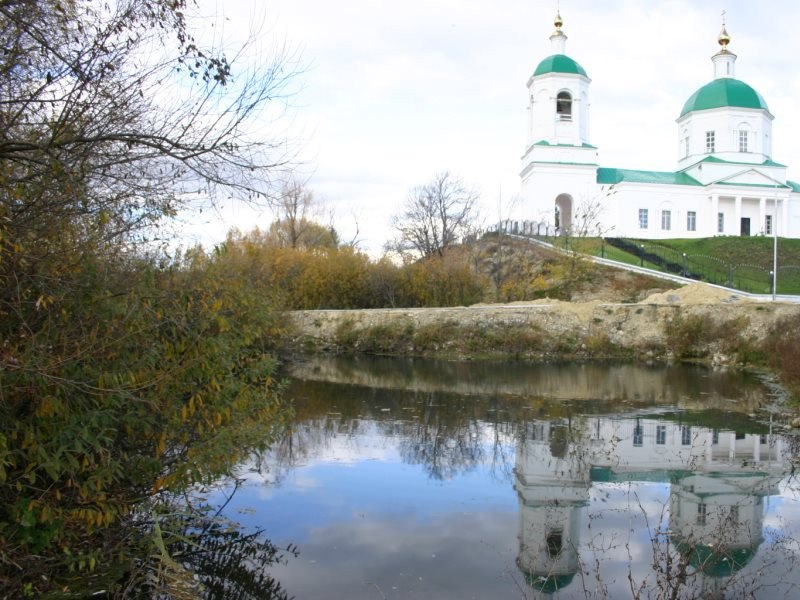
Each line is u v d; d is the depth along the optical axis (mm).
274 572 6637
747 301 27562
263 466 10180
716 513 8336
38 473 5703
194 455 6703
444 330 28000
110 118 5965
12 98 5805
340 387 18672
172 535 6816
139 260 6633
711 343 25656
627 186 54594
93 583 5938
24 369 4773
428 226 48562
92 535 6383
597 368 23688
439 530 7719
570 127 55312
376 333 28469
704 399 16734
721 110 57344
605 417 14312
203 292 6957
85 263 5723
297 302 33250
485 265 41906
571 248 41375
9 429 5223
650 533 7668
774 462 10664
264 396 8047
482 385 19219
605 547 7281
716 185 54719
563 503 8656
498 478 9727
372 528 7762
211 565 6758
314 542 7367
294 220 44531
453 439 12172
